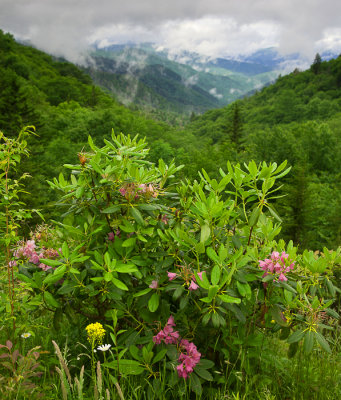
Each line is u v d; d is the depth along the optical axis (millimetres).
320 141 32094
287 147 29641
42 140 33594
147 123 52125
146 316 2049
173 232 2072
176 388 1997
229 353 2188
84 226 2119
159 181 2359
